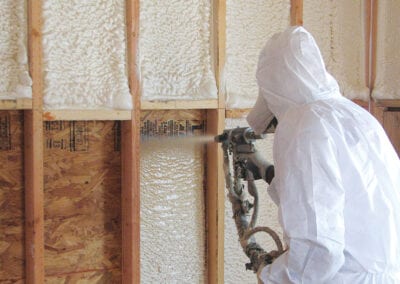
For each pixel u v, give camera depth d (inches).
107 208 91.1
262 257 58.2
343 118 54.4
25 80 77.7
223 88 93.2
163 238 94.8
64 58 81.6
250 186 65.4
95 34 84.0
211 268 97.2
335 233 49.3
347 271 53.6
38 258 80.6
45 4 80.0
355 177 52.7
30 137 79.4
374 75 109.4
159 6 89.2
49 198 86.3
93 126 89.0
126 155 88.0
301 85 56.3
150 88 88.1
